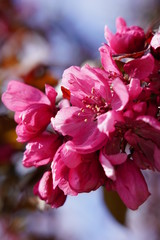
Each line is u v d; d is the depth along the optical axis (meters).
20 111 0.33
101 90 0.31
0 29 0.68
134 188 0.30
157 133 0.30
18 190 0.48
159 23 0.34
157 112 0.30
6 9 0.71
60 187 0.31
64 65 0.55
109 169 0.29
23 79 0.51
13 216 0.51
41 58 0.54
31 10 0.72
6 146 0.49
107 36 0.33
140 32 0.33
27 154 0.32
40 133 0.32
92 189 0.30
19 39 0.68
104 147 0.30
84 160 0.30
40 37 0.68
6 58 0.58
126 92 0.29
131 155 0.31
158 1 0.67
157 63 0.31
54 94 0.33
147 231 0.71
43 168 0.46
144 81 0.30
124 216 0.46
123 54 0.33
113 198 0.46
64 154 0.30
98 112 0.31
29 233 0.62
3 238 0.59
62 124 0.31
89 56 0.64
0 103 0.47
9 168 0.49
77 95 0.32
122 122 0.30
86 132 0.31
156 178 0.69
